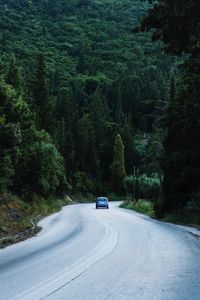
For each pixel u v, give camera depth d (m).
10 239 21.67
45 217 46.22
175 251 17.08
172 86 51.94
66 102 132.38
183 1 18.39
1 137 33.09
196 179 41.50
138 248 18.09
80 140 117.94
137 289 9.98
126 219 40.81
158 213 45.56
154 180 82.00
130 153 138.50
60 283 10.65
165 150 43.75
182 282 10.84
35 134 49.47
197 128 36.81
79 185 108.12
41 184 51.75
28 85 73.19
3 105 36.38
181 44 20.66
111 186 128.75
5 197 39.94
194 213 38.28
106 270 12.62
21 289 9.97
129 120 159.00
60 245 19.89
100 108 149.00
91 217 44.12
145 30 20.94
